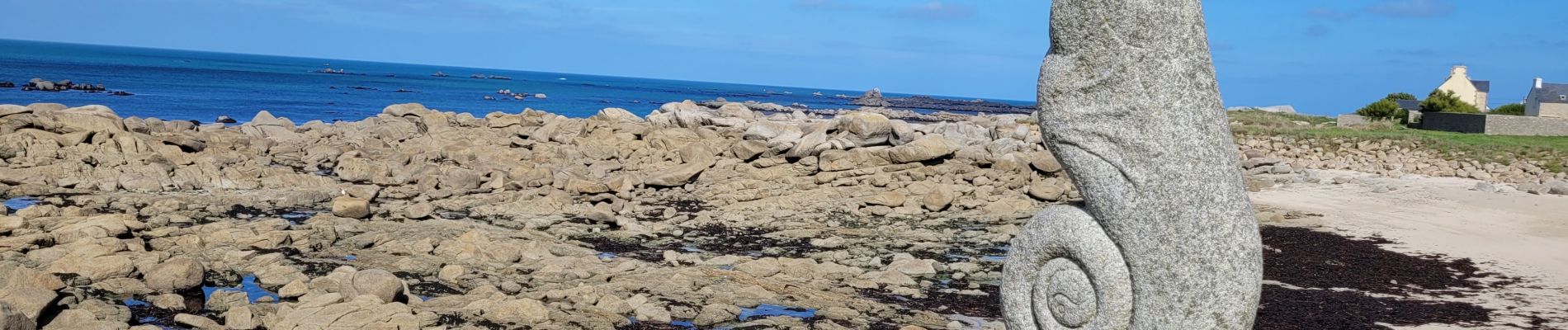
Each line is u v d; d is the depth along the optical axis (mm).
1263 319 10406
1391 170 27141
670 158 23172
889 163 21125
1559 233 16703
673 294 11125
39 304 8953
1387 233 16516
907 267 12922
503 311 9891
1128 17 5473
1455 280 12719
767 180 20859
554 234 15164
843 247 14750
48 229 13242
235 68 167125
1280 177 24375
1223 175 5551
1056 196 19391
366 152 23078
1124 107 5555
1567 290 12242
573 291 10812
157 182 18031
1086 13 5602
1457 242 15711
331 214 15797
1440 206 19828
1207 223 5508
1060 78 5758
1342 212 18922
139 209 15992
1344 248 14953
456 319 9742
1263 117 44000
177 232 13594
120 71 119000
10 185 17328
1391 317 10641
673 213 17359
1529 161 27734
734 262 13250
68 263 10867
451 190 18781
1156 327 5648
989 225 17125
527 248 13297
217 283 11148
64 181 17625
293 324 9094
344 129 27469
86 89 72188
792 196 19125
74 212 14930
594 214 16141
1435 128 40250
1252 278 5633
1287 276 12812
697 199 19109
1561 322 10562
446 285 11359
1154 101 5488
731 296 11055
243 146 23312
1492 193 21750
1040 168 21203
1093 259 5824
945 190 18312
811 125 23469
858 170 20781
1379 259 14109
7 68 106688
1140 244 5629
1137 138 5543
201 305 10180
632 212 17625
